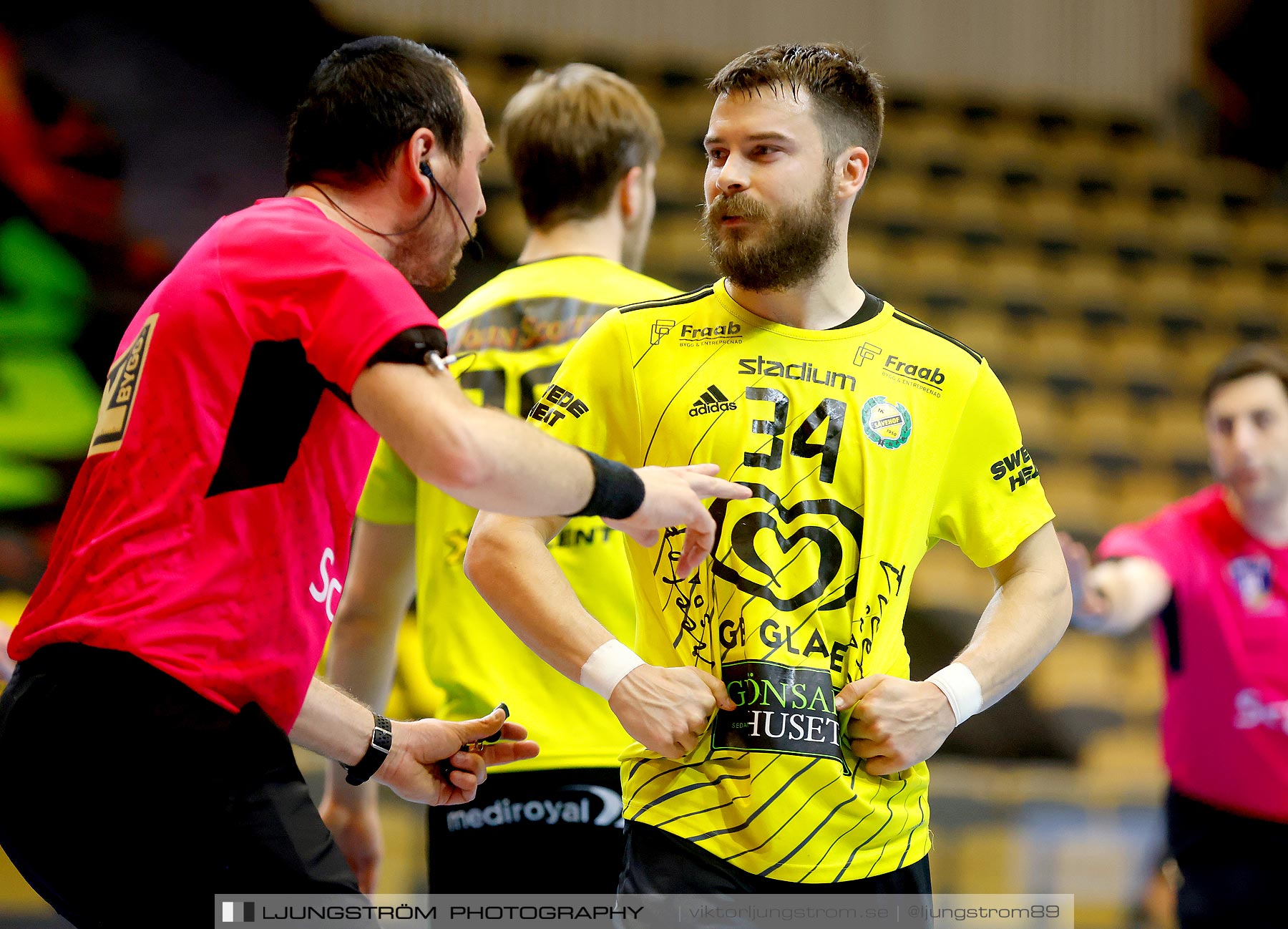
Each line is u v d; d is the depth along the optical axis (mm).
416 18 29266
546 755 7074
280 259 5074
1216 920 9828
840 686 5414
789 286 5570
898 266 29000
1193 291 30422
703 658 5395
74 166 21578
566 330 7426
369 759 5832
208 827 4762
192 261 5254
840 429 5539
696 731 5156
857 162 5730
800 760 5199
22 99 21438
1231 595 9953
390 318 4773
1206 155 33906
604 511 4855
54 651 4898
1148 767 19578
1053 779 12102
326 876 4902
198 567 4910
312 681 5781
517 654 7195
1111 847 12000
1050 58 33406
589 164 7746
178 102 22656
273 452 5016
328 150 5512
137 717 4750
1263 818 9781
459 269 22625
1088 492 25047
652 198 8312
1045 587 5840
